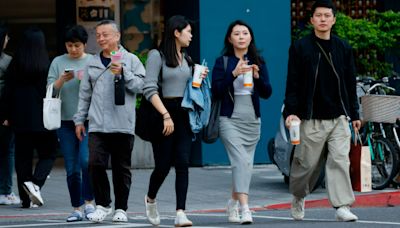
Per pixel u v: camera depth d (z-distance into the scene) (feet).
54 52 139.54
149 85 59.77
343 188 62.59
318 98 62.28
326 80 62.28
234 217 64.64
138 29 116.67
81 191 69.56
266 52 111.65
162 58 60.49
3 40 78.48
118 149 64.03
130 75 62.28
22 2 137.39
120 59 60.90
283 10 112.27
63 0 119.14
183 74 60.39
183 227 60.54
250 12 111.04
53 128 67.26
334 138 62.54
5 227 65.62
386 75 116.37
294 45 62.80
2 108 77.82
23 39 77.20
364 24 112.16
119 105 62.39
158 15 116.26
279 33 112.06
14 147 82.17
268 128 111.45
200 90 60.59
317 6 62.44
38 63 76.54
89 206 68.90
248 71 61.52
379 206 79.56
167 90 60.34
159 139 60.34
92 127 62.90
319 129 62.49
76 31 69.72
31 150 78.13
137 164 108.88
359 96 89.25
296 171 63.72
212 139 63.26
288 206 79.82
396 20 114.93
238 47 63.00
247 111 63.00
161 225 63.77
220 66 63.10
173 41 60.59
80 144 67.67
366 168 66.59
